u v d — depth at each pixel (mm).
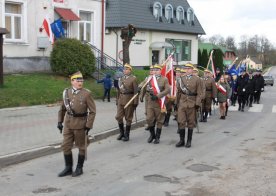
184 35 46844
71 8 24641
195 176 7488
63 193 6508
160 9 42938
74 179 7273
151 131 10695
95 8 26594
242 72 19797
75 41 21672
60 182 7098
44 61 22719
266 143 10711
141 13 40875
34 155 8828
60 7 23844
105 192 6562
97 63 24891
